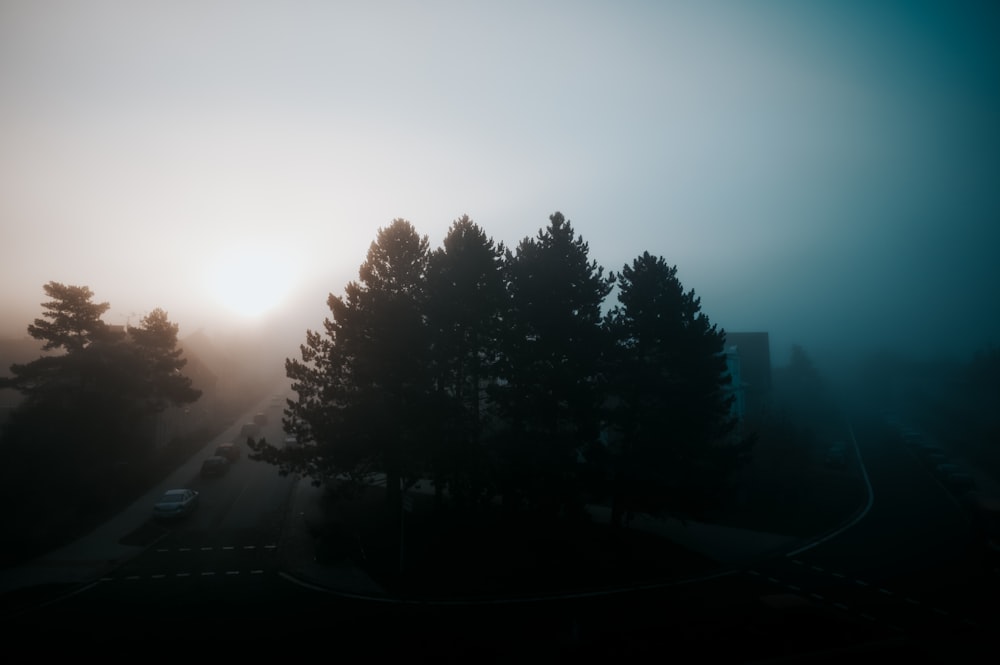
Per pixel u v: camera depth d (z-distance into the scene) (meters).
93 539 27.77
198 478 42.72
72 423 36.12
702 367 26.47
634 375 26.23
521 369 25.92
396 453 27.38
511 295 28.42
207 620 17.06
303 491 38.84
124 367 40.56
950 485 42.53
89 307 42.69
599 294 27.23
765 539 28.97
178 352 47.25
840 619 13.66
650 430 25.92
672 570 23.38
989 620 17.09
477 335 28.75
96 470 36.53
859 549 26.98
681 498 24.69
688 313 27.58
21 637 15.39
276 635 15.84
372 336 27.47
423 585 21.53
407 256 29.66
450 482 28.20
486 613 18.36
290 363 29.00
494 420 30.94
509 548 25.41
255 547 26.75
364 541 26.97
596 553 24.97
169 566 23.56
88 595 19.59
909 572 23.00
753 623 13.86
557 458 24.50
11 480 29.98
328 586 21.50
